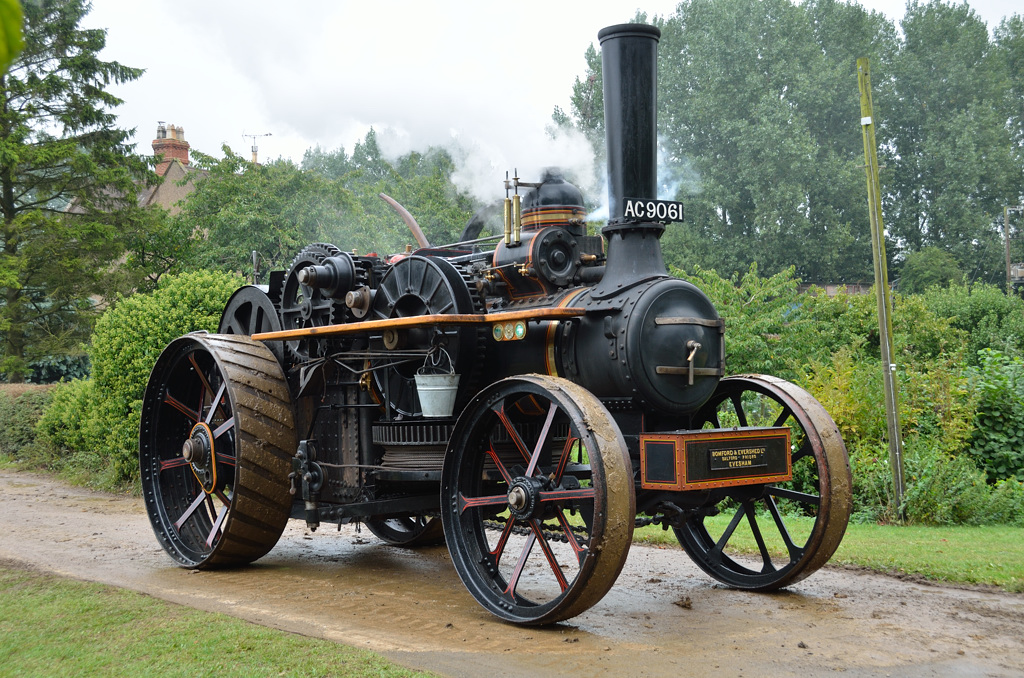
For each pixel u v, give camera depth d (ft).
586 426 14.71
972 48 142.82
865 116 27.02
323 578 20.72
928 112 138.31
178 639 14.65
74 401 44.55
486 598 16.52
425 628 15.81
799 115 114.42
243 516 20.75
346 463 20.84
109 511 32.71
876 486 27.84
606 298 17.21
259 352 22.41
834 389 31.68
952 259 122.01
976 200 137.59
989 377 32.71
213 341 22.34
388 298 20.12
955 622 15.98
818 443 17.83
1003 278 135.03
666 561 22.17
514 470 16.62
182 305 38.14
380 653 14.20
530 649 14.44
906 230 135.54
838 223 114.73
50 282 78.02
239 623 15.66
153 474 24.16
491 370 19.33
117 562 22.67
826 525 17.58
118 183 78.28
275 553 24.32
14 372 77.05
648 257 17.51
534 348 18.35
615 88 17.69
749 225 114.62
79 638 14.99
